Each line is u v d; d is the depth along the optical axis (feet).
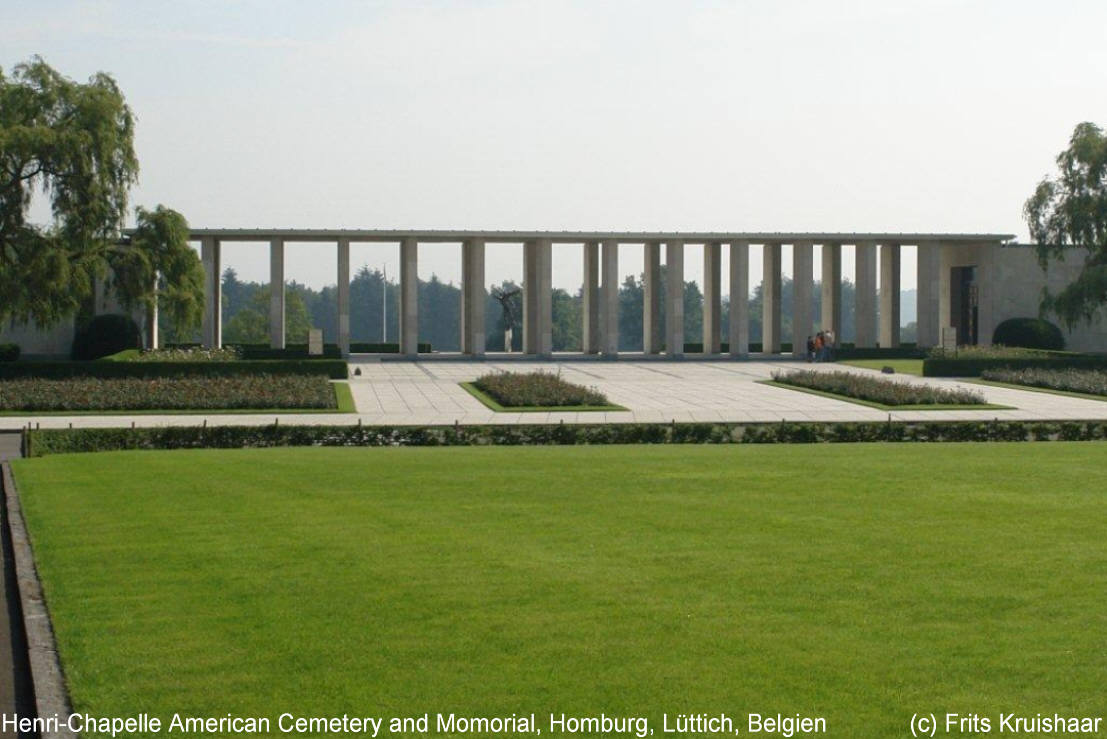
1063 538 51.85
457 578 44.98
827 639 36.94
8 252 194.39
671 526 55.16
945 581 44.01
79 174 189.88
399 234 267.59
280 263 266.57
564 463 79.41
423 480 71.20
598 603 41.22
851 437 100.78
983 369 215.10
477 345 273.95
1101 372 199.93
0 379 184.14
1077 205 244.42
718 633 37.63
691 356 283.18
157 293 204.74
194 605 41.68
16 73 195.00
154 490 68.39
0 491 73.36
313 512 59.93
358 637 37.58
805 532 53.47
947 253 298.35
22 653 39.50
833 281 289.53
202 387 159.63
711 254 288.71
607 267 275.80
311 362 204.03
